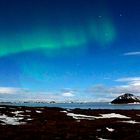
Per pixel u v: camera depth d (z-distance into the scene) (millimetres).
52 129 38562
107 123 47500
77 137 31734
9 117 54031
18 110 70875
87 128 40469
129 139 31219
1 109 69312
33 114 63250
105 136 33062
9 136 31000
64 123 47188
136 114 77438
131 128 40906
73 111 81062
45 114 65188
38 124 44781
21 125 42281
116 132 36344
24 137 30609
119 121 53219
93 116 67250
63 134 33719
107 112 81375
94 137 32125
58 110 82250
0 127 38469
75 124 45812
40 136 31641
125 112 84188
